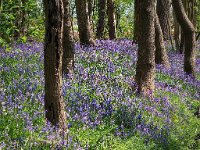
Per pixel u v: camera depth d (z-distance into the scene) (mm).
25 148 7055
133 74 15094
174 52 26641
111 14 28562
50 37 7449
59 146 7434
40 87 10727
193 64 19031
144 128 9789
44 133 7750
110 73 14273
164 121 11031
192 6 29344
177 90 15016
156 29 19250
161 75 16562
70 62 13242
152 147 9203
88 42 19516
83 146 8031
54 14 7309
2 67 11992
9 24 10516
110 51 18094
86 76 12695
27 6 13633
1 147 6668
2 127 7605
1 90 9531
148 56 12953
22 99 9289
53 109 7883
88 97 10516
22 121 8070
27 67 12555
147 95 12758
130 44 22297
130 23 39906
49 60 7605
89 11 23875
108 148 8430
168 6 30000
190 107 13625
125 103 10758
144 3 12875
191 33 18875
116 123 9789
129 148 8758
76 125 8820
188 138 10680
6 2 10562
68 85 11211
